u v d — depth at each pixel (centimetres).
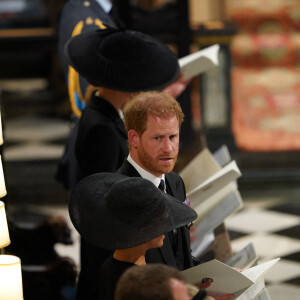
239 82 4228
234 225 2411
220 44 2891
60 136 3512
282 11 4631
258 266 988
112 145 1270
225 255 1321
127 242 843
